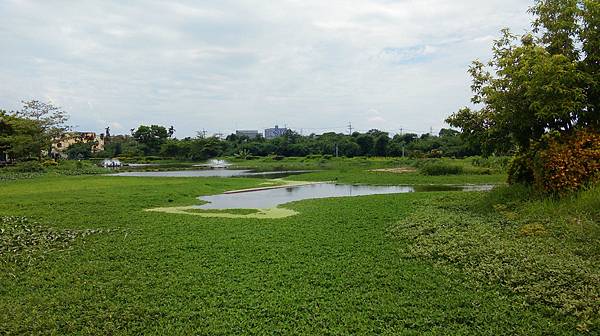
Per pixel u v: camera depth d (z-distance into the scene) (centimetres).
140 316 708
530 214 1230
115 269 941
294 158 8550
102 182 3278
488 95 1440
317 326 664
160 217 1569
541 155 1330
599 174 1228
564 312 676
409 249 1047
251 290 804
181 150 8925
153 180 3531
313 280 848
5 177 3812
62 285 852
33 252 1084
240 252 1050
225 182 3362
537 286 752
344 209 1723
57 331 665
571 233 1000
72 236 1245
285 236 1216
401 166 5616
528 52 1345
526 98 1337
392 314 697
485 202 1548
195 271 912
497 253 909
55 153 7000
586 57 1342
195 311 720
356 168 5650
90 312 723
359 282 836
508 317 678
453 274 864
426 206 1720
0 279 891
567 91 1226
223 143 10062
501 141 1564
